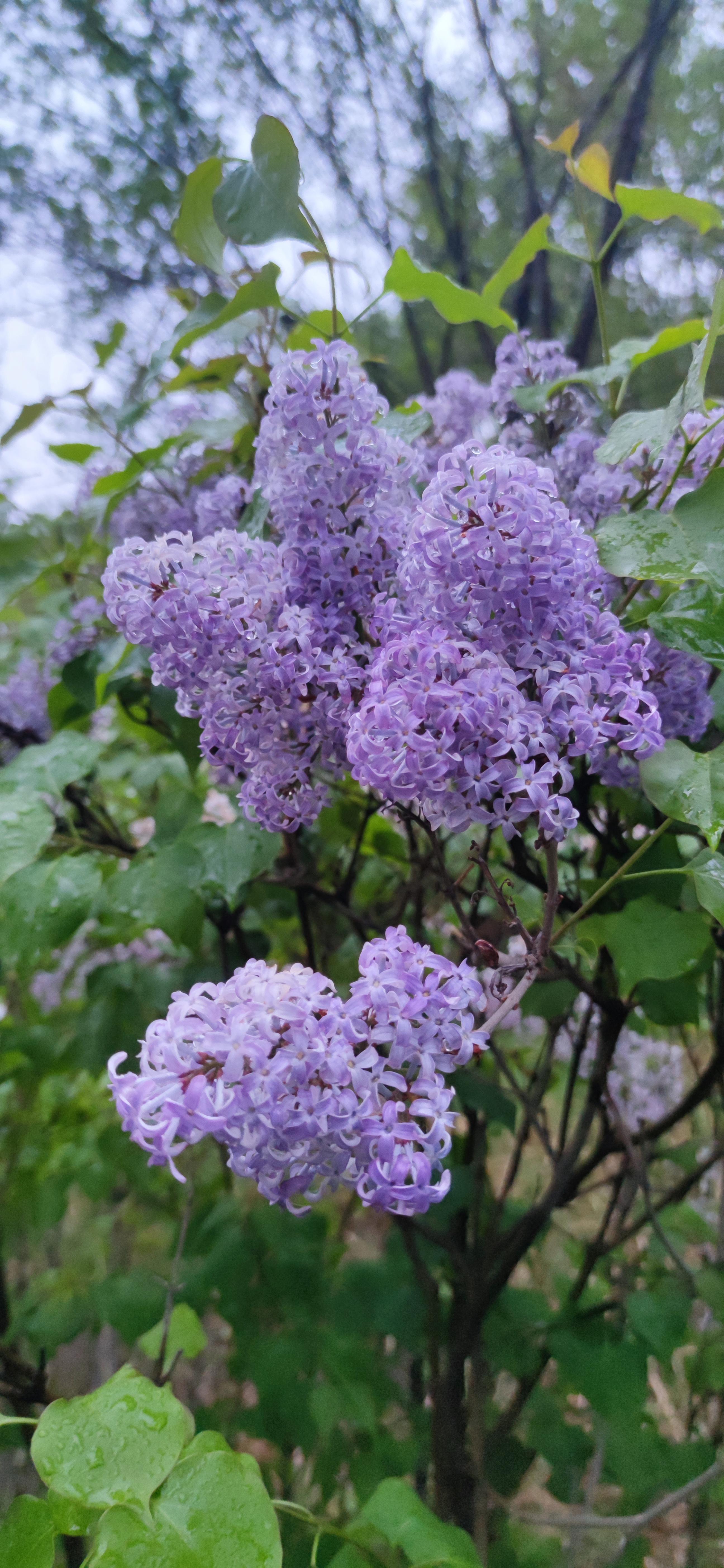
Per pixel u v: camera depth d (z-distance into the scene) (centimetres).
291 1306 50
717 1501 42
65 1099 71
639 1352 45
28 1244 77
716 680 36
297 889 49
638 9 139
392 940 24
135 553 31
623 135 132
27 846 40
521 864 41
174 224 41
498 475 26
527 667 27
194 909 41
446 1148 22
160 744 57
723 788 30
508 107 136
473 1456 48
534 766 26
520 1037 64
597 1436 47
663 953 35
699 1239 63
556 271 141
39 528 62
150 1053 22
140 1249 73
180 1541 21
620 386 45
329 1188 24
